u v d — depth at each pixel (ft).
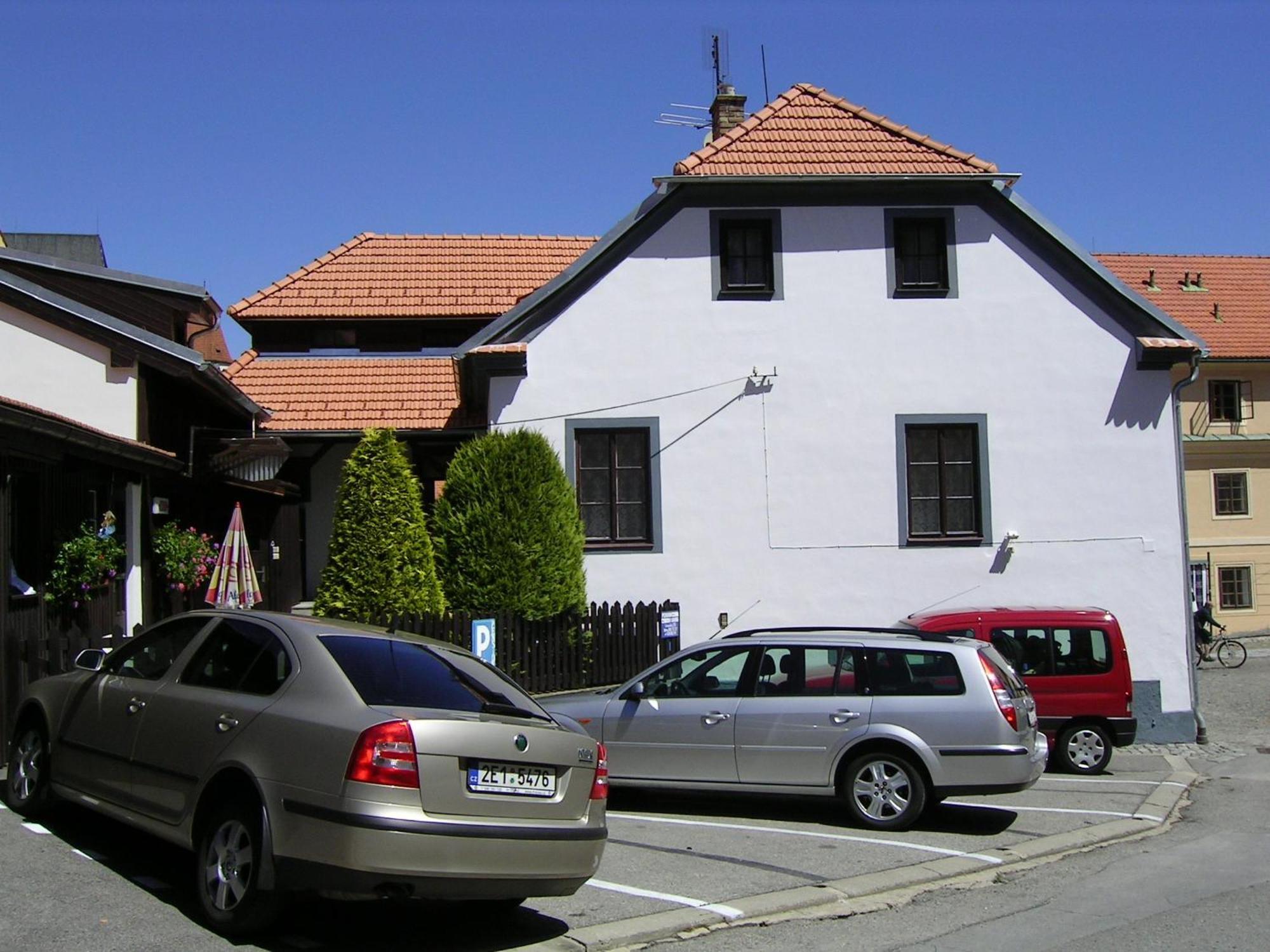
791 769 33.01
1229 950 22.02
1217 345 115.14
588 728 34.91
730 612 51.80
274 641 21.93
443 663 22.63
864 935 22.85
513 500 48.24
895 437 52.95
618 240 52.29
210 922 20.15
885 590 52.47
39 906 20.94
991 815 35.78
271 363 67.77
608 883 25.57
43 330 47.01
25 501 37.81
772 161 53.36
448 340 71.67
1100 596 53.26
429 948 20.44
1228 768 47.16
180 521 53.62
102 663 25.85
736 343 52.60
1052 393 53.72
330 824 18.65
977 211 53.93
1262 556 115.03
